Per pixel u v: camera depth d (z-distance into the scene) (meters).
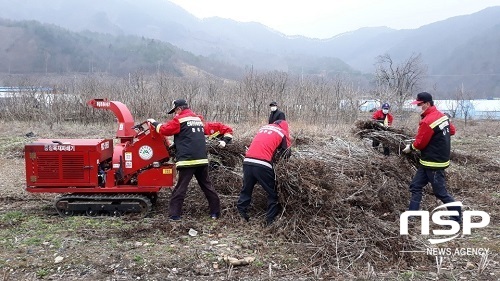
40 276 4.81
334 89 21.03
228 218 6.58
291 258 5.30
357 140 9.24
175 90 20.75
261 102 19.58
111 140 7.35
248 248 5.54
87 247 5.49
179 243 5.68
